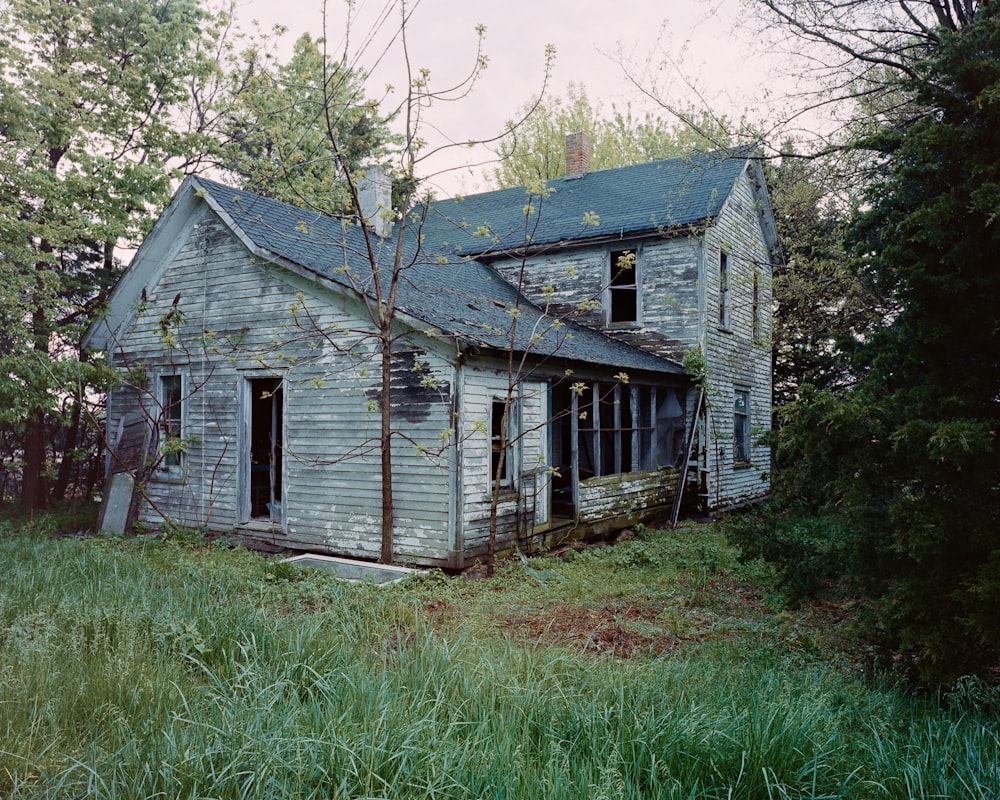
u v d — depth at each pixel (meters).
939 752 3.68
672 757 3.38
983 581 4.33
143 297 12.61
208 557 9.72
